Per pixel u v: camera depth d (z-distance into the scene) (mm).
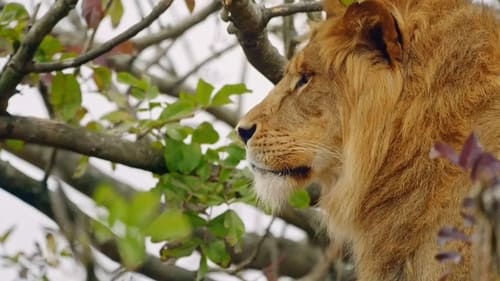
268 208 12086
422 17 10734
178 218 8281
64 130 12938
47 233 12711
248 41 12164
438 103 10461
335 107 11242
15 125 12820
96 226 8633
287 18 14211
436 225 10281
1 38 12875
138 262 8227
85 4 12922
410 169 10531
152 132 13258
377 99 10797
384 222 10773
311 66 11352
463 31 10570
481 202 7504
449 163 10305
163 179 12805
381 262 10836
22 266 12734
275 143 11477
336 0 11648
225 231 12664
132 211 8266
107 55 13781
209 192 12758
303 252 15789
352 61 11031
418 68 10633
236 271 13281
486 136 10125
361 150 10867
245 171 12734
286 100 11508
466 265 9703
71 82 12977
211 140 12977
